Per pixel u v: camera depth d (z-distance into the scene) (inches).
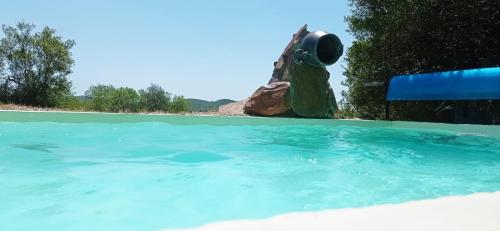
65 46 679.1
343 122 434.6
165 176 155.9
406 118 653.9
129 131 321.4
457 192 135.9
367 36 726.5
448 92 424.2
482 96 390.0
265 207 112.7
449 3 532.1
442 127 372.8
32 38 653.3
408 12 571.2
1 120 330.6
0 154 200.8
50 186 133.6
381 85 587.2
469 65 565.0
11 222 93.7
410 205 86.6
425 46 582.6
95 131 311.1
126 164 182.1
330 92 569.6
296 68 539.8
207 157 210.5
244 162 196.1
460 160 215.0
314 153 233.6
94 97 685.3
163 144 257.8
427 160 213.0
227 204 115.1
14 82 649.6
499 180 158.2
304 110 534.6
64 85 676.1
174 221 96.8
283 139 303.9
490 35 531.2
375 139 315.0
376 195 130.5
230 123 412.8
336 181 152.2
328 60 546.9
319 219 75.4
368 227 70.4
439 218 76.4
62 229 88.8
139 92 691.4
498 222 74.2
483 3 515.8
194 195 125.3
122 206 109.8
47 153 206.7
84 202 113.6
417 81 465.1
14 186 132.9
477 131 341.1
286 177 158.7
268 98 531.8
